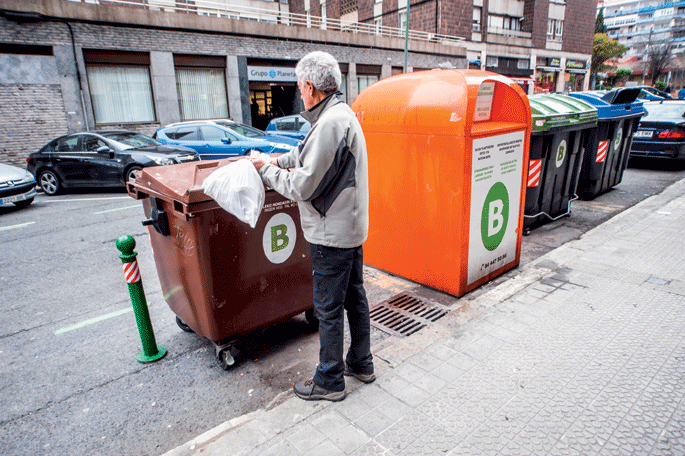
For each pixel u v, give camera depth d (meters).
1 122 12.39
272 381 2.80
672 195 6.98
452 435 2.11
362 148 2.14
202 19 15.41
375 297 3.87
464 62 26.05
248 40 16.77
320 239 2.21
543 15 30.91
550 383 2.47
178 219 2.59
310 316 3.41
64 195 10.22
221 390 2.73
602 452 1.96
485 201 3.65
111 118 14.48
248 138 11.03
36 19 12.27
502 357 2.76
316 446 2.08
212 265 2.57
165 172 2.77
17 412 2.59
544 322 3.16
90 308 4.01
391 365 2.75
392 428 2.18
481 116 3.95
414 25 26.66
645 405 2.25
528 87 31.06
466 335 3.05
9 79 12.29
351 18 31.23
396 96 3.82
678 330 2.95
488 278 3.99
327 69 2.04
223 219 2.55
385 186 4.07
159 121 15.26
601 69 55.16
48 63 12.81
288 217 2.87
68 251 5.68
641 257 4.29
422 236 3.87
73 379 2.91
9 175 8.25
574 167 6.00
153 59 14.65
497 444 2.04
